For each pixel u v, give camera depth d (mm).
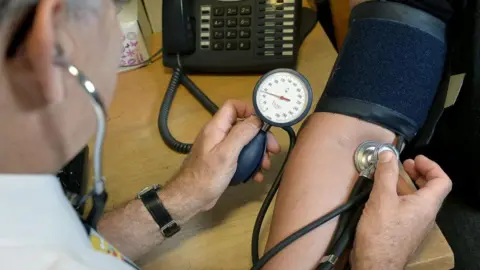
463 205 1204
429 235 643
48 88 288
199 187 659
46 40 267
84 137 388
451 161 1107
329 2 1033
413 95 656
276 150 712
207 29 839
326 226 611
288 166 670
